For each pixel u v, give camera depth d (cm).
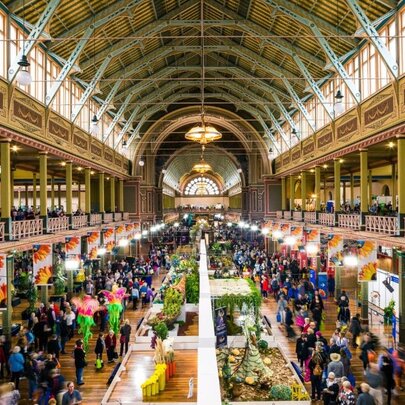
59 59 1947
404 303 1388
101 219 2803
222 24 2230
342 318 1611
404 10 1502
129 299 2161
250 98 3359
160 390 1050
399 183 1485
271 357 1284
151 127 3981
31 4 1544
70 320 1602
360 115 1878
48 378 997
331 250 1838
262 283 2273
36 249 1552
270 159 4012
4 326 1352
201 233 4038
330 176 3716
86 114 2527
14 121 1518
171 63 3112
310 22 1861
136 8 1970
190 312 1688
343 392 868
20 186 4172
